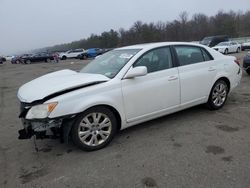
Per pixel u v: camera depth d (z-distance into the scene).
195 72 5.01
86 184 3.16
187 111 5.60
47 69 22.38
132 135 4.51
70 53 42.16
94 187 3.09
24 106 3.80
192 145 4.00
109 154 3.87
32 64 34.19
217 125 4.74
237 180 3.04
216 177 3.12
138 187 3.03
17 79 15.44
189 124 4.86
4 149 4.33
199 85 5.10
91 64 5.11
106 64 4.70
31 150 4.21
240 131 4.43
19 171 3.57
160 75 4.53
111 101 4.02
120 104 4.12
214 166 3.36
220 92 5.57
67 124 3.76
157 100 4.52
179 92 4.79
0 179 3.39
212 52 5.48
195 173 3.23
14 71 22.53
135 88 4.24
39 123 3.63
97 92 3.91
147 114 4.46
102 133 4.05
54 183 3.22
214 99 5.50
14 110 6.98
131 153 3.86
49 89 3.77
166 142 4.16
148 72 4.45
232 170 3.25
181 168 3.36
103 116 4.04
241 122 4.84
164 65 4.66
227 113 5.37
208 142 4.07
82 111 3.79
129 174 3.30
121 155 3.82
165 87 4.57
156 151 3.87
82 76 4.21
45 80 4.29
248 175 3.13
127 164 3.55
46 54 38.53
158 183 3.08
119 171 3.39
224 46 27.66
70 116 3.71
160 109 4.60
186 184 3.02
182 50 4.99
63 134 3.79
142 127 4.84
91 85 3.95
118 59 4.61
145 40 77.31
